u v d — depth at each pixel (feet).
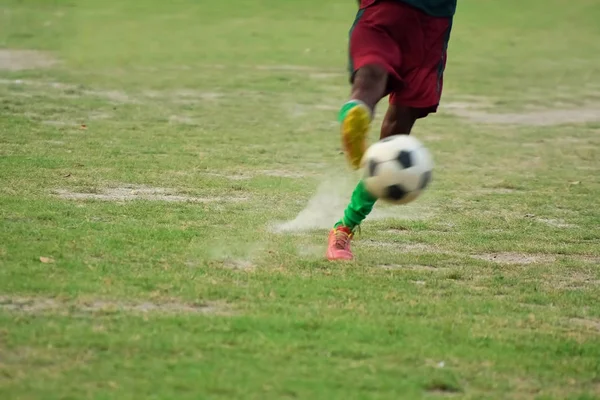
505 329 31.27
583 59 140.87
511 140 80.69
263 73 116.26
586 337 30.94
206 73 113.91
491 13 189.57
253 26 163.22
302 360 26.99
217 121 81.92
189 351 27.17
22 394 23.65
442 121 89.92
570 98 107.24
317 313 31.40
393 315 31.86
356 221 39.83
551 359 28.50
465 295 35.47
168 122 79.66
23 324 28.66
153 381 24.90
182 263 37.04
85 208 46.60
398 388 25.27
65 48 129.39
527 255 43.55
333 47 143.43
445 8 39.24
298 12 181.88
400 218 49.98
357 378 25.84
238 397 24.17
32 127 72.49
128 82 103.40
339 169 63.46
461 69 128.77
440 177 63.62
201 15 173.37
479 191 59.31
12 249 37.42
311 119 85.81
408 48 39.01
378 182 36.22
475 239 45.88
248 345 27.94
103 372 25.35
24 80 99.91
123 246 39.24
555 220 51.65
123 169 58.29
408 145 36.37
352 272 37.63
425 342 29.14
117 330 28.53
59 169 56.75
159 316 30.04
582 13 191.62
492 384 26.14
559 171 67.67
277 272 36.60
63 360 26.05
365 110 35.99
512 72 127.03
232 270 36.47
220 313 30.96
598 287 38.11
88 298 31.71
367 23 38.78
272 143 72.79
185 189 53.78
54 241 39.24
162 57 126.31
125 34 147.02
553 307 34.86
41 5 175.42
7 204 46.16
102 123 76.69
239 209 49.29
